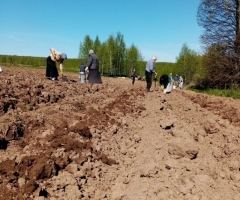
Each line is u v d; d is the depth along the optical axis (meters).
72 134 6.18
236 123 9.45
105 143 6.45
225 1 23.98
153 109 9.88
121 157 6.19
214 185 5.08
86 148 5.89
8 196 4.23
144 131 7.84
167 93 13.51
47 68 13.36
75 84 12.26
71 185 4.73
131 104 10.05
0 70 16.77
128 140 7.07
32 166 4.86
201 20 25.56
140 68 60.84
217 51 25.45
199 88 27.12
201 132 7.82
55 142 5.68
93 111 7.95
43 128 6.30
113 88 13.32
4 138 5.46
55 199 4.39
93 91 11.48
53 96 8.43
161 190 4.89
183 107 10.81
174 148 6.11
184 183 5.11
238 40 24.00
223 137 7.55
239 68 24.58
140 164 5.84
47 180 4.72
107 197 4.77
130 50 57.09
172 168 5.55
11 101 7.14
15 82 9.83
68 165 5.18
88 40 55.66
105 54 56.69
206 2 24.70
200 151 6.46
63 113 7.38
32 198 4.29
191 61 43.31
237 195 4.91
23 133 6.02
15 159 5.03
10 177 4.53
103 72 58.72
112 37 57.56
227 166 5.88
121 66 57.97
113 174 5.43
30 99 7.84
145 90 14.08
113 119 7.80
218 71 25.48
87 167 5.35
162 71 56.12
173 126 8.05
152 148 6.57
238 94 19.70
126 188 5.02
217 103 12.92
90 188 4.88
